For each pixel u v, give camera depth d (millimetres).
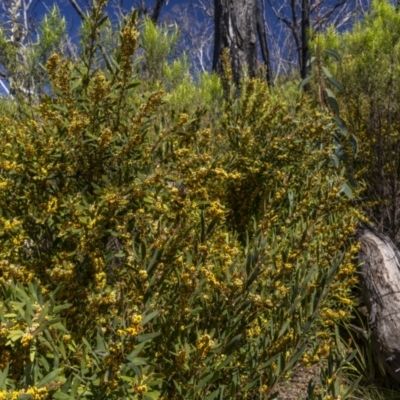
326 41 4246
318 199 2281
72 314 1499
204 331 1414
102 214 1641
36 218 1711
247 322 1477
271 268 1672
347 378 2424
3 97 2895
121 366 1117
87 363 1264
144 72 3533
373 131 3578
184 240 1554
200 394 1338
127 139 1801
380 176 3484
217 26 5105
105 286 1569
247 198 2578
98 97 1771
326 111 2727
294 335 1431
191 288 1427
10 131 1983
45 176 1748
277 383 1403
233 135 2693
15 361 1198
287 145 2617
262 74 3666
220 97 3711
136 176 1810
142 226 1672
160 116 2406
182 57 3977
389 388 2371
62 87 1819
